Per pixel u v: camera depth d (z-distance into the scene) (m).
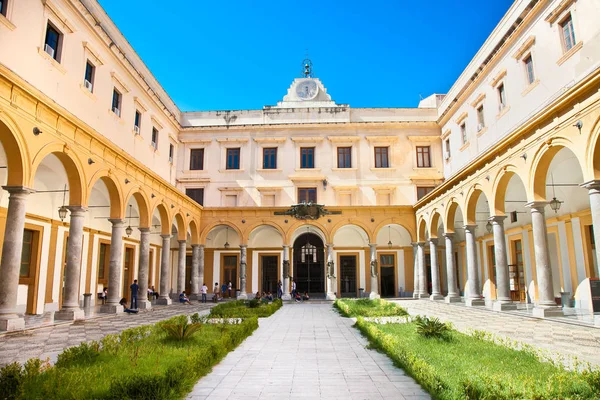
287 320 15.66
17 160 11.79
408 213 29.11
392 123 30.95
